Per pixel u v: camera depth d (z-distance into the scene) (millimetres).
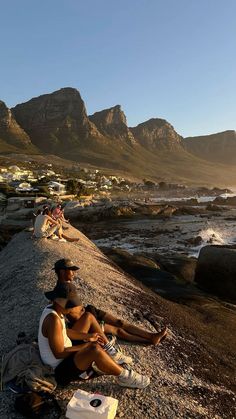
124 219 57594
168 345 7141
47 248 13391
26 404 4492
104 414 4141
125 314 8258
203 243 35812
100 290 9359
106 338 5660
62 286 5074
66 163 196125
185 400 5434
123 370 5168
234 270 15602
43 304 7871
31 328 6809
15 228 40375
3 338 6703
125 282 11414
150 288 14180
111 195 113188
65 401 4805
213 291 16047
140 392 5258
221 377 6773
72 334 5219
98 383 5258
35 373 4723
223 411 5547
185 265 19375
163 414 4949
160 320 8633
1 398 4828
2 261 14031
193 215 63469
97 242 38250
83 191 91438
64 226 19984
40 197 67875
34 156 195750
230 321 11391
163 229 46125
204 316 11555
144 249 33594
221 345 8953
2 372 4992
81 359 4906
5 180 105688
